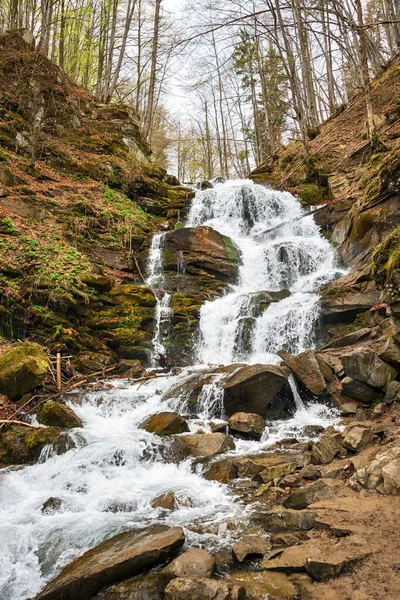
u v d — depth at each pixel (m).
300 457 6.15
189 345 12.66
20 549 4.57
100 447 6.79
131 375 11.14
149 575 3.85
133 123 22.95
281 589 3.44
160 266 15.12
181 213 18.94
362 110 22.11
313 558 3.54
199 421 8.19
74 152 18.94
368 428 6.14
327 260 14.42
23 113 18.00
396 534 3.72
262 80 27.20
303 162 20.58
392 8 22.56
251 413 7.99
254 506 5.08
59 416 7.64
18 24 24.39
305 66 24.73
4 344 9.99
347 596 3.13
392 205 12.35
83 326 12.10
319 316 10.79
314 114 25.47
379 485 4.65
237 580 3.66
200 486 5.85
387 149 16.16
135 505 5.36
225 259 15.22
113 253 14.99
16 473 6.38
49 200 15.12
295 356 8.89
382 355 7.71
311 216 16.78
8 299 10.78
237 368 9.23
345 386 8.10
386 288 7.40
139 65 29.22
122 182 18.77
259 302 12.60
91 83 33.38
